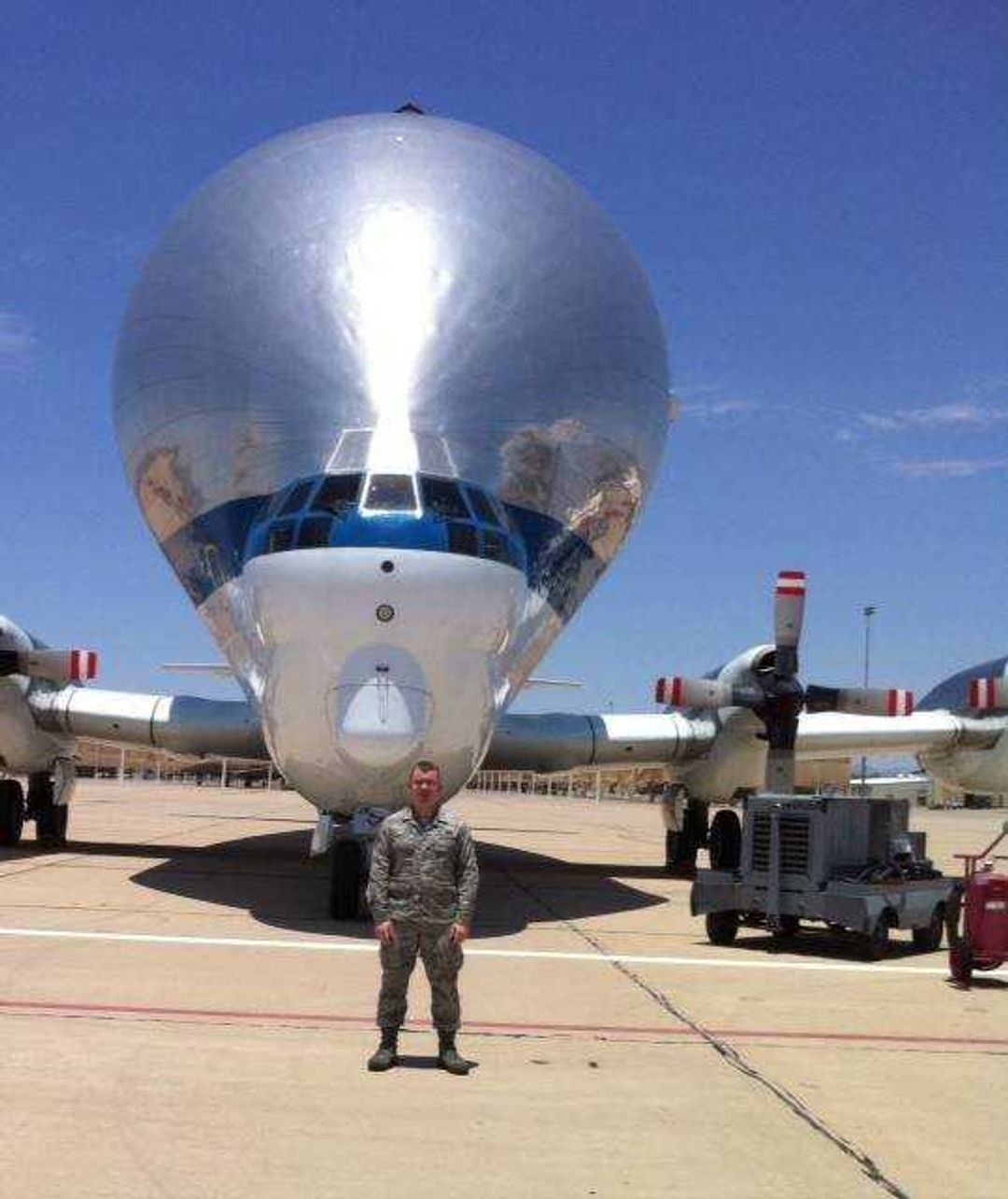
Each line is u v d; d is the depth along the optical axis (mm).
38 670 16781
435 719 10641
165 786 65500
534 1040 7152
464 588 10688
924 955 10977
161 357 14242
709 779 17500
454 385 12734
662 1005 8344
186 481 13992
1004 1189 4906
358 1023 7410
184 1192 4605
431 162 14438
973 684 17906
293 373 12859
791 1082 6406
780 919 10914
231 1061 6430
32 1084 5871
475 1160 5062
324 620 10531
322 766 10883
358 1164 4961
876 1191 4852
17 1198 4480
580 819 38125
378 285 13172
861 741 17781
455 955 6355
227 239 14055
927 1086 6414
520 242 14008
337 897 11594
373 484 11352
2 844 18484
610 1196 4730
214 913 11977
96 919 11391
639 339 15391
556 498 13570
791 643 14266
